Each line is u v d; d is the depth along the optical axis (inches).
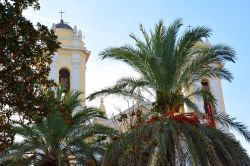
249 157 764.6
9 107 491.2
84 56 1577.3
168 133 735.1
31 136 983.0
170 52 827.4
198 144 735.1
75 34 1595.7
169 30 842.2
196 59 821.9
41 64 498.9
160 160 695.7
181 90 822.5
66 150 1008.9
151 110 807.7
